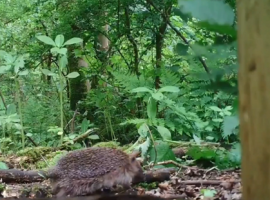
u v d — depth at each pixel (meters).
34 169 5.14
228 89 1.67
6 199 3.23
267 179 1.19
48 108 7.92
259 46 1.19
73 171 3.52
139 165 3.67
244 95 1.25
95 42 8.27
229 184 3.38
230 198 3.01
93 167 3.52
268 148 1.18
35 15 8.52
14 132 7.16
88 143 7.24
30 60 8.26
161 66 6.55
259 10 1.19
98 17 7.91
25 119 7.54
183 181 3.71
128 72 6.98
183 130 5.96
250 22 1.21
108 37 8.23
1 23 9.21
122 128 7.58
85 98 8.70
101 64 8.30
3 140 6.56
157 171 3.78
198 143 5.20
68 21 7.86
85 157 3.59
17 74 6.20
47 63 9.61
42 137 7.46
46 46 8.01
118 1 7.68
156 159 4.56
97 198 2.64
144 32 8.19
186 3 1.72
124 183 3.55
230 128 2.10
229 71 1.73
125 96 7.80
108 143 5.95
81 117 8.32
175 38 8.30
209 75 1.70
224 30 1.70
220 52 1.77
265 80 1.18
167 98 6.05
